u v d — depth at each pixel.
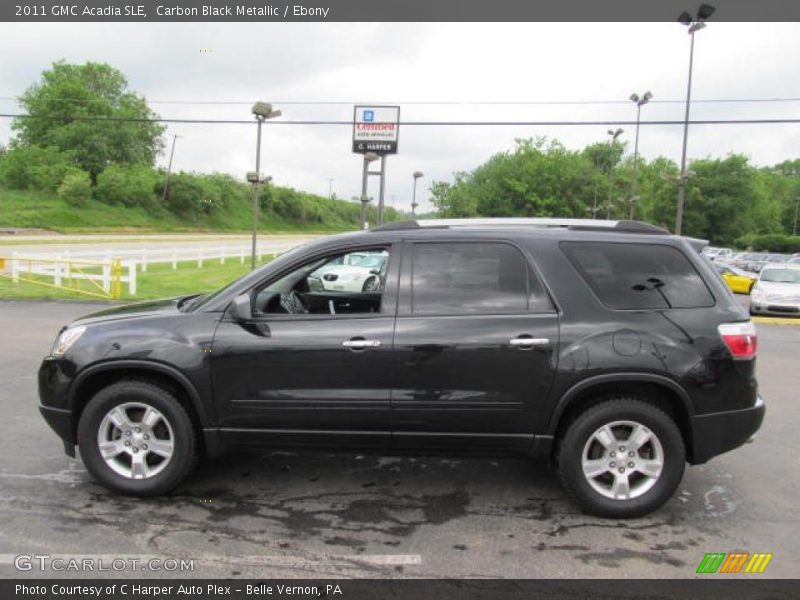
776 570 3.45
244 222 97.38
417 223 4.38
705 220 77.19
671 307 4.06
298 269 4.25
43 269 19.20
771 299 18.66
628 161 95.44
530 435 4.04
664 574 3.39
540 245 4.15
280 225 106.00
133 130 87.25
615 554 3.60
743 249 77.88
